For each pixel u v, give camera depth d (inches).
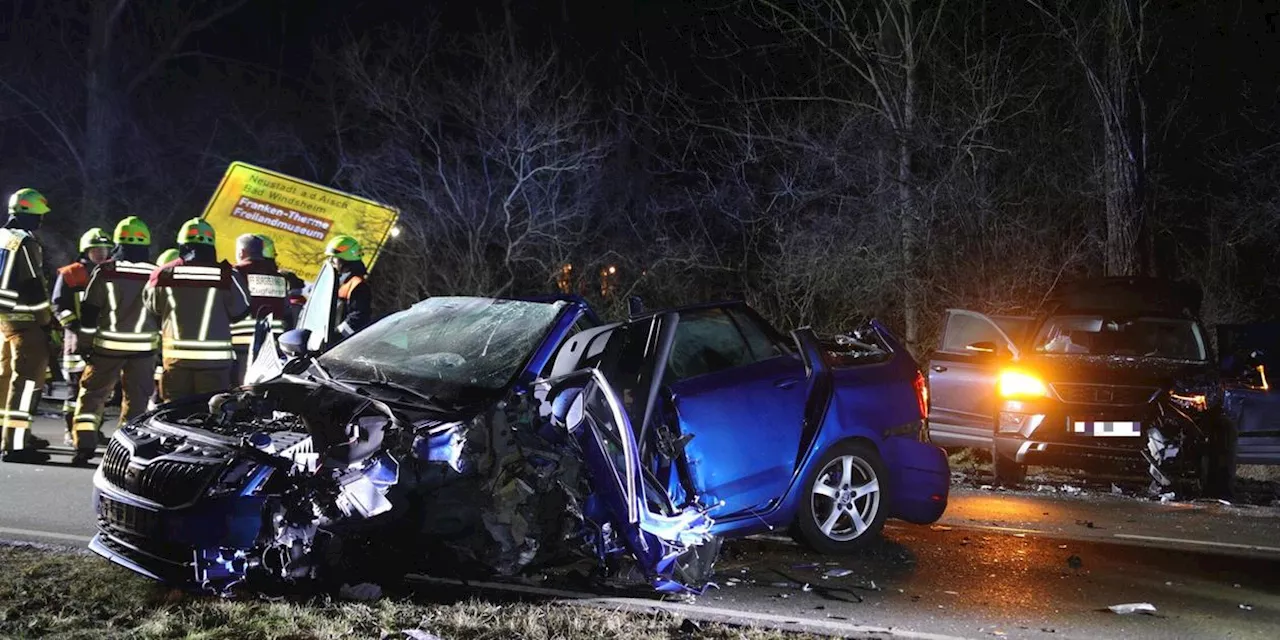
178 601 209.8
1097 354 407.2
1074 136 626.5
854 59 647.8
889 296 596.1
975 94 612.7
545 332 239.6
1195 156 747.4
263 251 415.8
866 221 597.0
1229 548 297.6
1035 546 292.2
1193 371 379.2
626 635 196.5
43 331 387.5
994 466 399.2
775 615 219.3
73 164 962.7
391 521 210.2
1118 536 309.7
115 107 925.8
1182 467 376.5
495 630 197.0
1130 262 535.5
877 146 597.6
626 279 666.8
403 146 717.3
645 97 747.4
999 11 619.8
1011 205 609.6
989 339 427.2
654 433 239.0
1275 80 722.8
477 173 702.5
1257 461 393.1
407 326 262.7
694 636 200.1
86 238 419.2
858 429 274.1
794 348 278.7
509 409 220.4
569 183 700.7
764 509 256.2
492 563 217.0
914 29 600.7
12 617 199.6
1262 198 693.3
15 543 258.8
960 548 286.7
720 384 251.6
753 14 657.0
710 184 671.8
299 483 207.3
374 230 619.2
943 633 212.7
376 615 202.7
